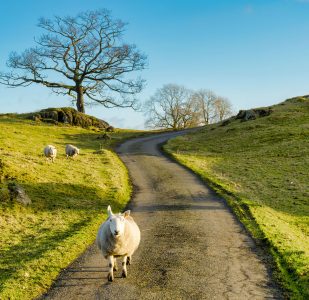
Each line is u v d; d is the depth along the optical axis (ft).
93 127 282.77
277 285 45.09
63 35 292.61
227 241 62.85
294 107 271.69
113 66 301.22
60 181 105.09
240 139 211.82
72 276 48.42
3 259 55.47
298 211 92.02
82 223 75.05
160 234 67.36
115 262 49.80
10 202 81.35
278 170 139.85
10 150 138.41
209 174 134.31
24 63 290.35
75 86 306.14
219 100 467.93
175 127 421.18
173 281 46.14
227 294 42.52
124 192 106.93
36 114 268.82
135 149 207.82
